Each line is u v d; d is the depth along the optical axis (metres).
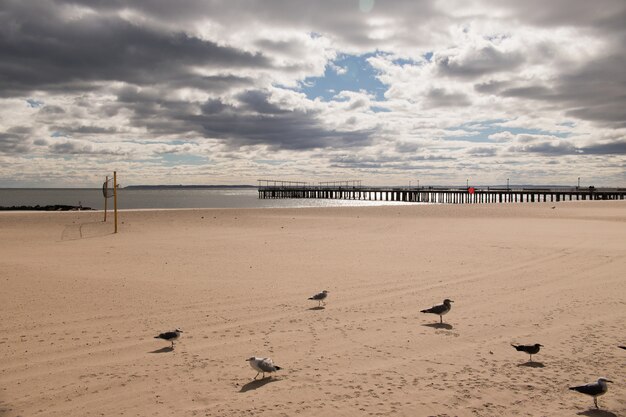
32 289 16.42
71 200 162.75
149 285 17.25
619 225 40.66
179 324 12.16
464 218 49.56
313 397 7.61
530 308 13.43
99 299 14.98
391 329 11.52
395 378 8.37
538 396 7.59
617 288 16.02
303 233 36.62
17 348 10.26
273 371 8.23
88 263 22.50
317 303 14.48
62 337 11.05
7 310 13.55
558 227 39.34
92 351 10.06
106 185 46.66
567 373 8.53
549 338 10.56
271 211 58.44
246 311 13.48
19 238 33.84
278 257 24.50
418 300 14.78
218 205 113.94
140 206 109.00
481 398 7.52
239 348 10.20
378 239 32.31
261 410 7.16
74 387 8.16
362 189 147.25
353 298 15.15
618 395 7.61
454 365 8.98
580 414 7.00
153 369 8.98
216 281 18.08
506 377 8.37
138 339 10.91
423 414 7.00
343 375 8.54
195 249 27.67
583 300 14.27
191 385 8.18
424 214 54.56
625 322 11.74
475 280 18.02
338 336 10.98
